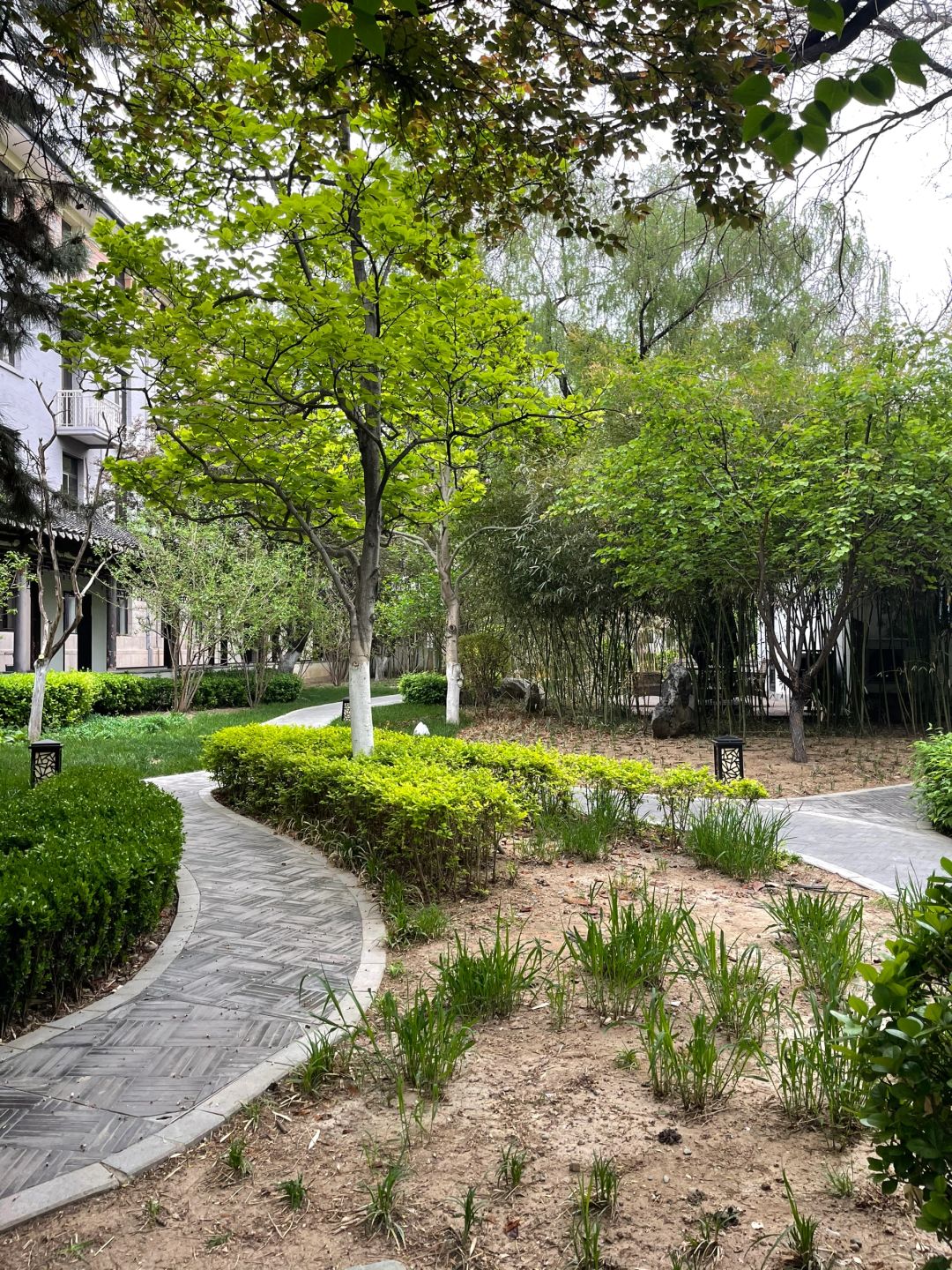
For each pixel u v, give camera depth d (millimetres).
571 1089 2738
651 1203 2172
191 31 4980
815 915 3812
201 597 15391
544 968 3721
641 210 3783
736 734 12664
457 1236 2057
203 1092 2744
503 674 17328
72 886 3389
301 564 18859
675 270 14773
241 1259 2006
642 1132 2492
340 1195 2227
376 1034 3152
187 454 6410
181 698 17000
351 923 4480
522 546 13547
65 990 3574
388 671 34688
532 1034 3129
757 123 1590
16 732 11672
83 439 16891
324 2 2502
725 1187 2234
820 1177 2277
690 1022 3189
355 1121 2576
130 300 5277
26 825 4453
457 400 6066
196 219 5809
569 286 15766
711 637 13352
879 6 4852
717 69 2980
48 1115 2607
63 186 5918
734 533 10570
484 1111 2607
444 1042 2809
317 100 3656
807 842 6430
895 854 6047
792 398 10836
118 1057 2998
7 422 14430
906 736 12148
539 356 6148
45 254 6125
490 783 5219
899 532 10180
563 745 11797
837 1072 2553
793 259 11164
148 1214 2166
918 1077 1480
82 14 4117
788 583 12352
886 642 13477
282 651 23797
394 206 4672
